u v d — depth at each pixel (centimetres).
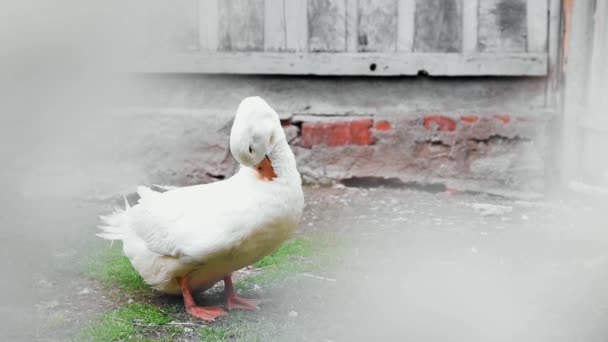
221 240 236
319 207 339
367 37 363
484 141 361
